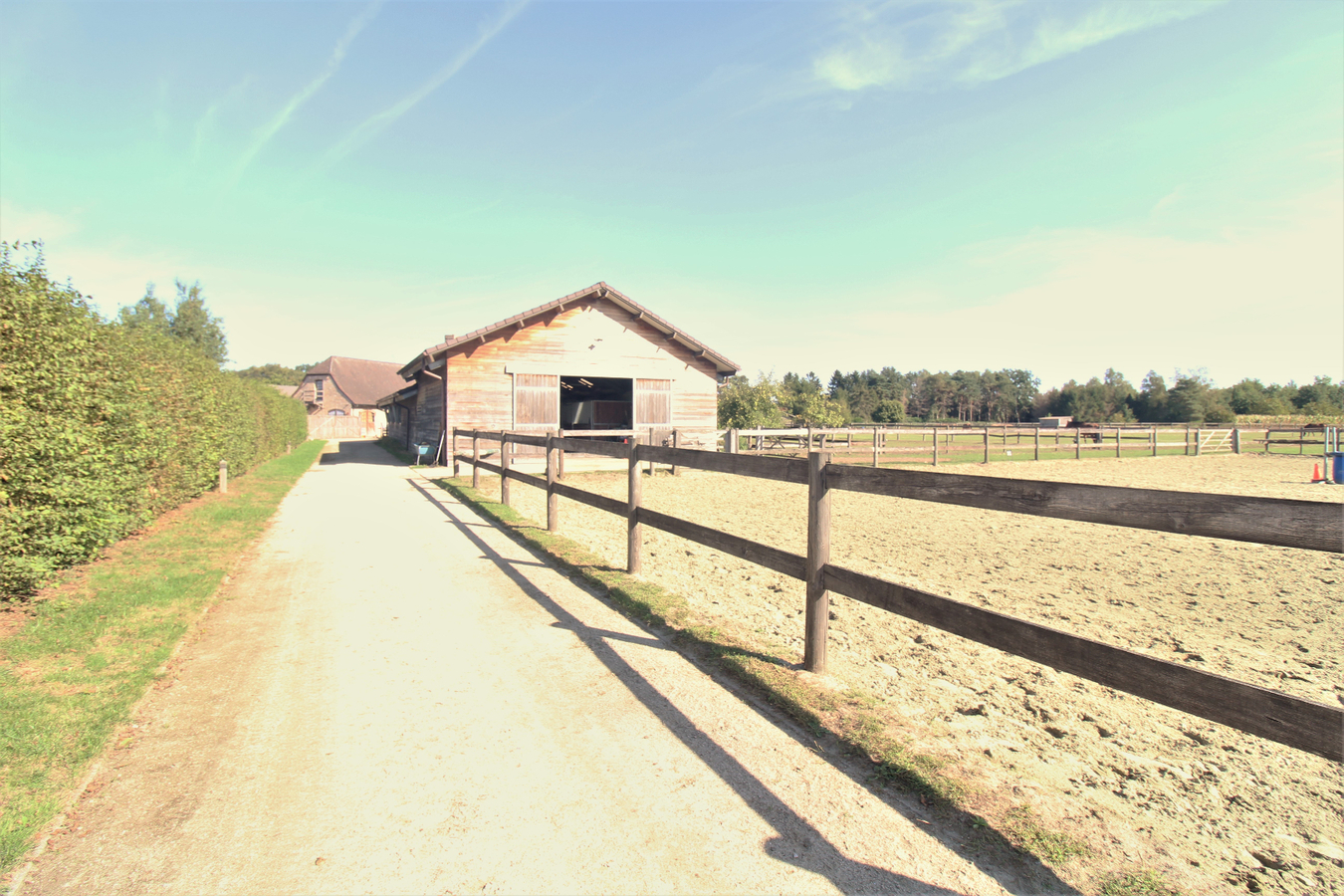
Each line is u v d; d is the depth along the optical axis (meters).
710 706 3.22
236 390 13.27
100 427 5.74
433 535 7.75
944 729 2.98
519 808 2.39
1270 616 4.91
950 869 2.05
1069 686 3.55
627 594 4.97
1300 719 1.62
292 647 4.05
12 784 2.46
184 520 8.02
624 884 2.00
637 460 5.53
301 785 2.55
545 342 18.42
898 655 3.94
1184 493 2.05
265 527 8.27
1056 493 2.45
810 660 3.52
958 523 9.35
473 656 3.89
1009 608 5.05
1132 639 4.37
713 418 20.73
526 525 8.12
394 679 3.56
